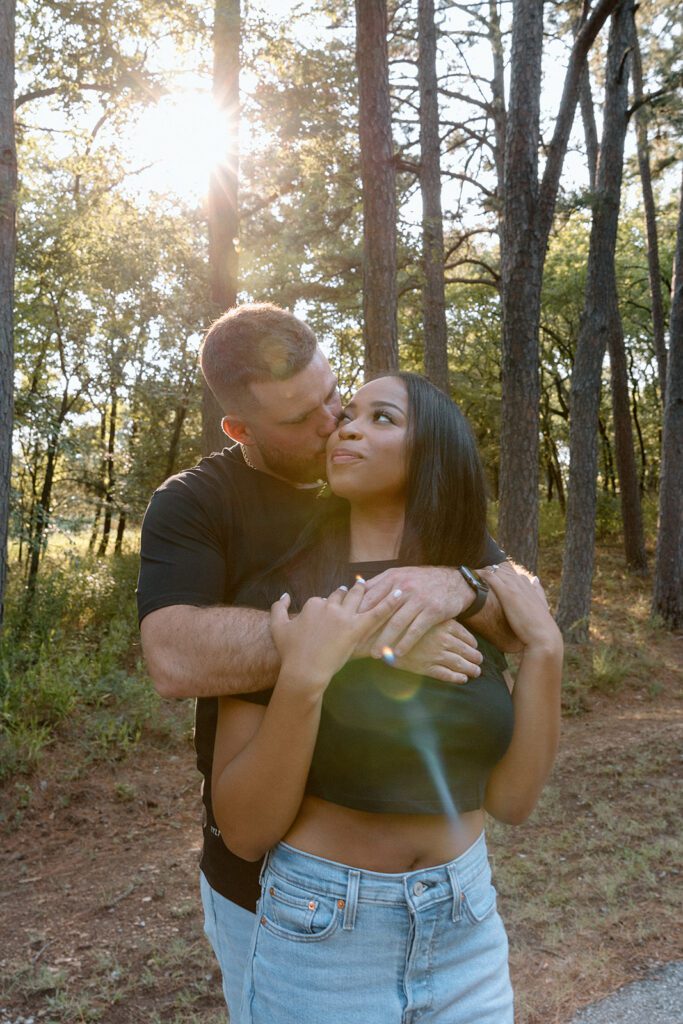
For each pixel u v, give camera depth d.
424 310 13.30
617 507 22.62
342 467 1.63
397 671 1.51
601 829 5.37
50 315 14.15
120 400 16.48
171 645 1.54
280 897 1.51
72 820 5.83
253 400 1.74
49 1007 3.45
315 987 1.47
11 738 6.66
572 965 3.65
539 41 10.64
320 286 15.44
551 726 1.69
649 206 17.86
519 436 10.76
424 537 1.61
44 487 13.52
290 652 1.43
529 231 10.71
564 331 26.53
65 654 9.56
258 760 1.44
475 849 1.60
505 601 1.71
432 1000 1.49
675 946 3.78
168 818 5.95
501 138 15.76
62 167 12.87
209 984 3.60
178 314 15.09
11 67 6.04
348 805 1.48
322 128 12.91
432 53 13.12
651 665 11.06
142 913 4.39
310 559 1.70
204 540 1.70
